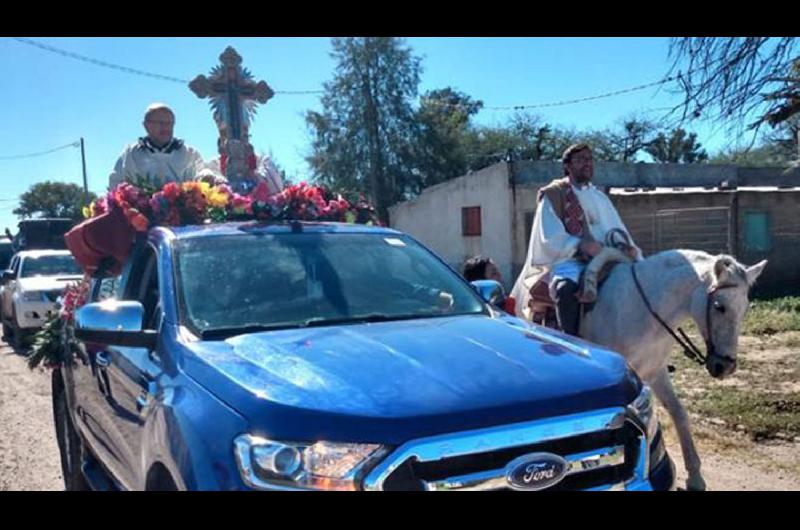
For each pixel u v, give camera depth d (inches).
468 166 1614.2
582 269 222.5
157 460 118.0
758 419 274.1
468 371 110.4
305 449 96.5
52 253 597.3
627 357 212.1
